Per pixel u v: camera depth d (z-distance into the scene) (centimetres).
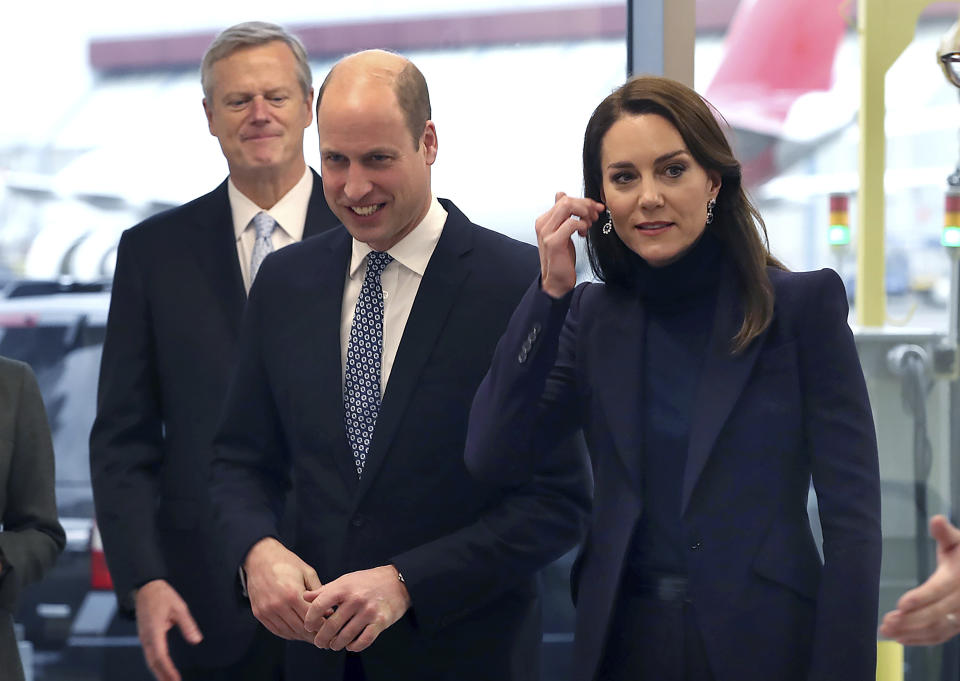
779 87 626
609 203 350
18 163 1017
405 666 402
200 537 483
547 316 358
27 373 486
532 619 422
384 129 377
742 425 338
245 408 431
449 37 815
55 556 468
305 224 509
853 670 316
